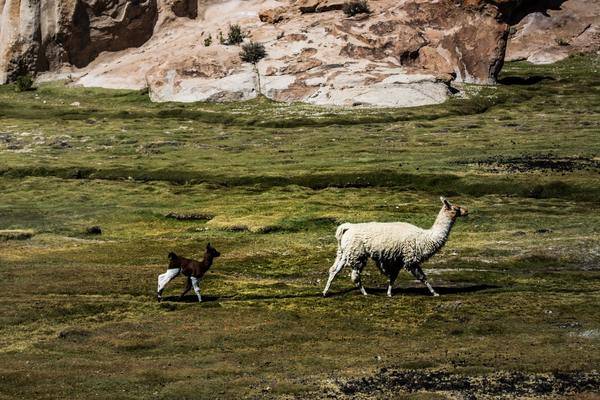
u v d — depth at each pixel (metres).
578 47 179.00
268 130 121.31
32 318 38.69
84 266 51.91
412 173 86.38
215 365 31.06
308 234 65.31
